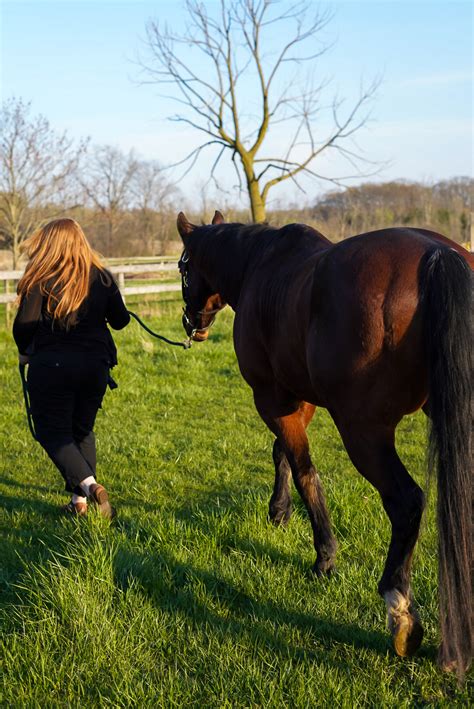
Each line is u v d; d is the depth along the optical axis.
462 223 37.03
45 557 3.55
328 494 4.29
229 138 18.19
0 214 23.62
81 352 4.09
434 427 2.36
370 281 2.56
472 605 2.34
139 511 4.38
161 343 10.41
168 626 2.95
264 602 3.13
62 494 4.80
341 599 3.14
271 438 6.21
